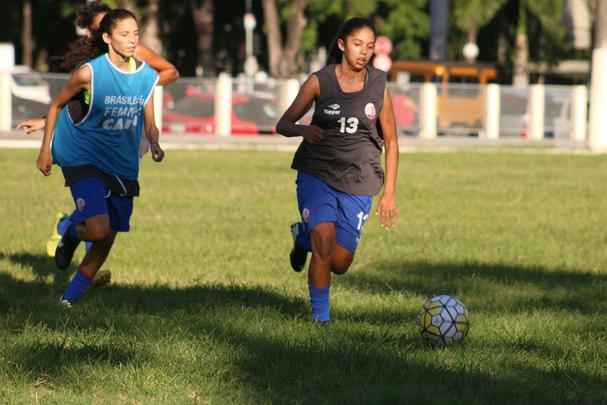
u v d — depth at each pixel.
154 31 151.38
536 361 20.98
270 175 69.38
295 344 21.28
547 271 34.56
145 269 33.09
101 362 19.75
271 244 39.19
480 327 23.91
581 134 116.50
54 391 18.39
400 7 183.50
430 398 17.80
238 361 20.02
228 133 105.25
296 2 153.25
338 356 20.41
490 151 100.06
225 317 24.00
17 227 42.44
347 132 23.20
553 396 18.36
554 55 191.12
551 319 25.28
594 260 37.31
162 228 43.06
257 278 31.88
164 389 18.39
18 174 66.31
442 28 164.38
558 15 178.25
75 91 24.39
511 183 67.50
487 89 114.38
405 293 29.28
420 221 47.50
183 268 33.44
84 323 23.11
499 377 19.45
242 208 50.94
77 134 24.62
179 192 57.81
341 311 26.14
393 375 19.34
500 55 193.50
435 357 20.67
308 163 23.67
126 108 24.56
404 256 37.31
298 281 31.38
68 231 26.33
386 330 23.02
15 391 18.17
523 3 179.38
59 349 20.45
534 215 50.56
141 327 22.72
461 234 43.41
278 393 18.23
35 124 25.48
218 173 70.38
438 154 94.69
